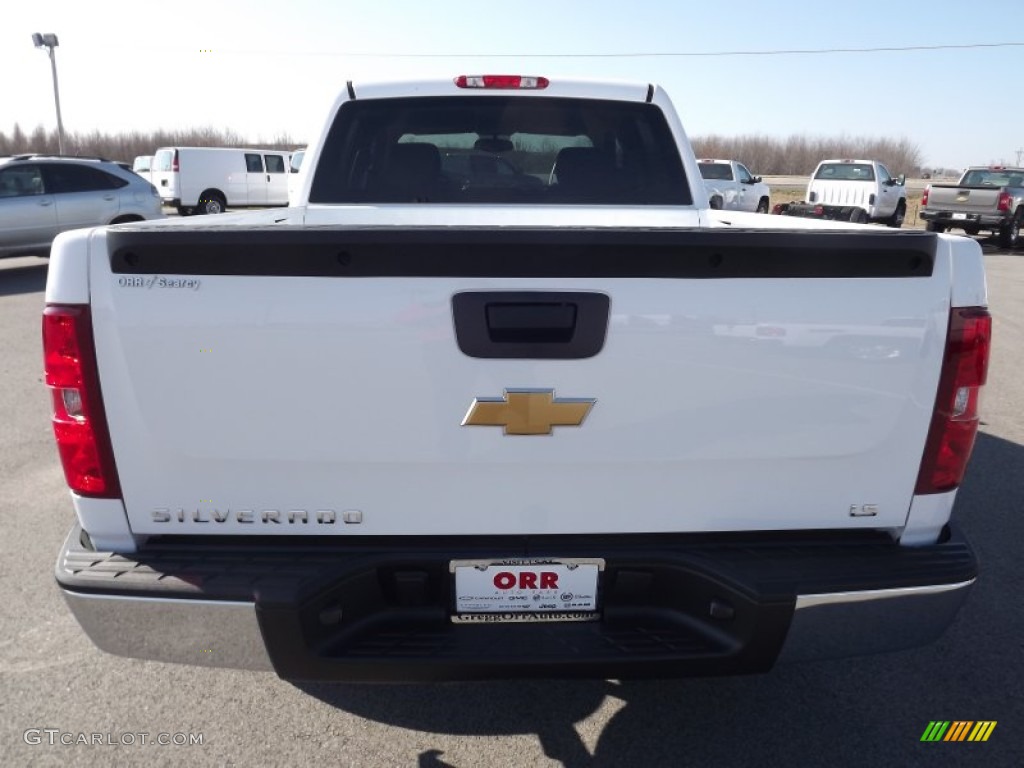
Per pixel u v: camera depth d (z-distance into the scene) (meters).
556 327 1.83
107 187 13.01
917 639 2.04
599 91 3.82
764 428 1.91
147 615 1.90
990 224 18.55
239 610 1.87
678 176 3.87
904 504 2.00
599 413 1.88
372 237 1.77
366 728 2.54
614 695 2.70
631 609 2.03
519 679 1.97
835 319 1.86
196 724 2.55
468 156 3.88
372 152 3.82
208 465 1.90
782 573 1.94
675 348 1.85
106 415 1.87
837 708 2.64
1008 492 4.42
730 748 2.45
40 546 3.74
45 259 14.83
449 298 1.81
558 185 3.85
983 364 1.95
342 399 1.85
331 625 1.94
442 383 1.85
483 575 1.97
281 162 24.98
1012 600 3.31
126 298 1.81
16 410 5.82
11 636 3.02
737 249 1.80
